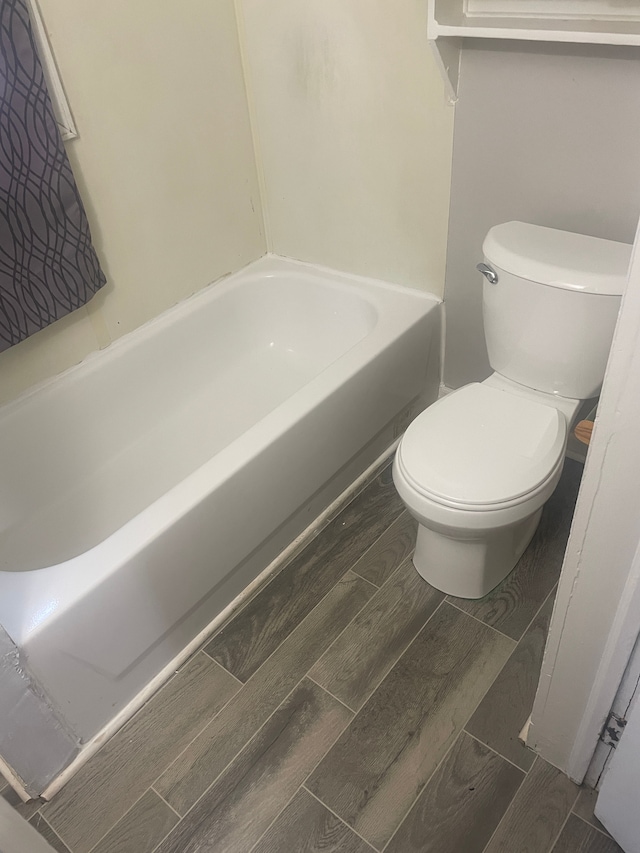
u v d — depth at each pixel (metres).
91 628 1.29
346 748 1.39
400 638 1.59
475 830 1.25
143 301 1.98
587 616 1.00
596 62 1.39
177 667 1.57
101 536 1.76
